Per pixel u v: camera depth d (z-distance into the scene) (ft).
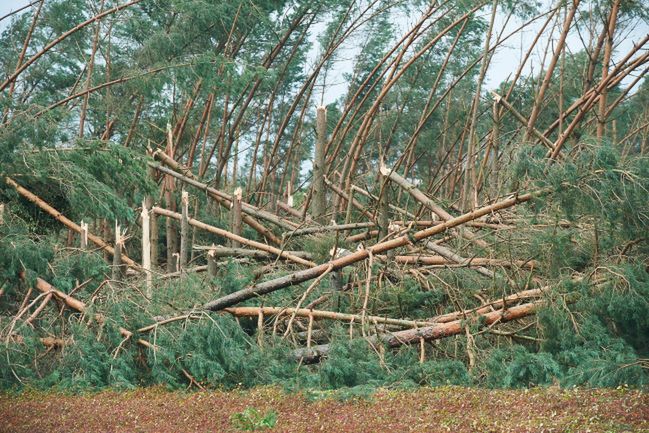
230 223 65.77
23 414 34.40
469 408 31.32
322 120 65.36
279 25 93.56
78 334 43.06
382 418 30.60
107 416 33.63
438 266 52.16
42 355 44.27
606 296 41.86
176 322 44.27
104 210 54.80
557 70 98.89
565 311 42.78
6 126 50.96
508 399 32.12
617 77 62.34
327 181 65.92
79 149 55.21
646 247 45.09
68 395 39.37
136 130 89.61
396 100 111.86
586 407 29.30
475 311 44.16
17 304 49.88
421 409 31.86
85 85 82.74
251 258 60.08
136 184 58.29
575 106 63.36
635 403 29.07
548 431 26.40
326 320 49.83
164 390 40.11
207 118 94.27
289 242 62.28
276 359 43.42
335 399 34.50
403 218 57.88
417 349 46.50
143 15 81.61
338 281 50.21
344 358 40.93
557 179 43.80
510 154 47.91
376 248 47.67
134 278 60.34
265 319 49.19
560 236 45.50
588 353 39.47
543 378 38.22
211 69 63.93
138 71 65.51
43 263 46.91
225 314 47.55
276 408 33.58
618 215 43.19
